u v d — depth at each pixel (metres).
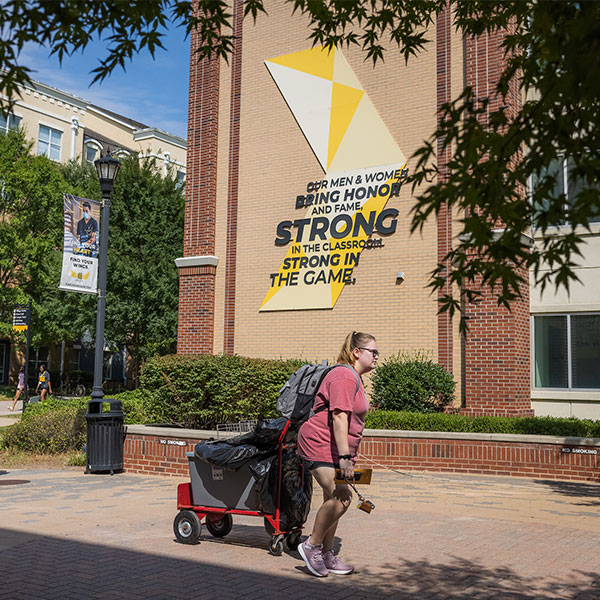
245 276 17.67
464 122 3.37
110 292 27.72
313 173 16.95
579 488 10.36
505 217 3.32
